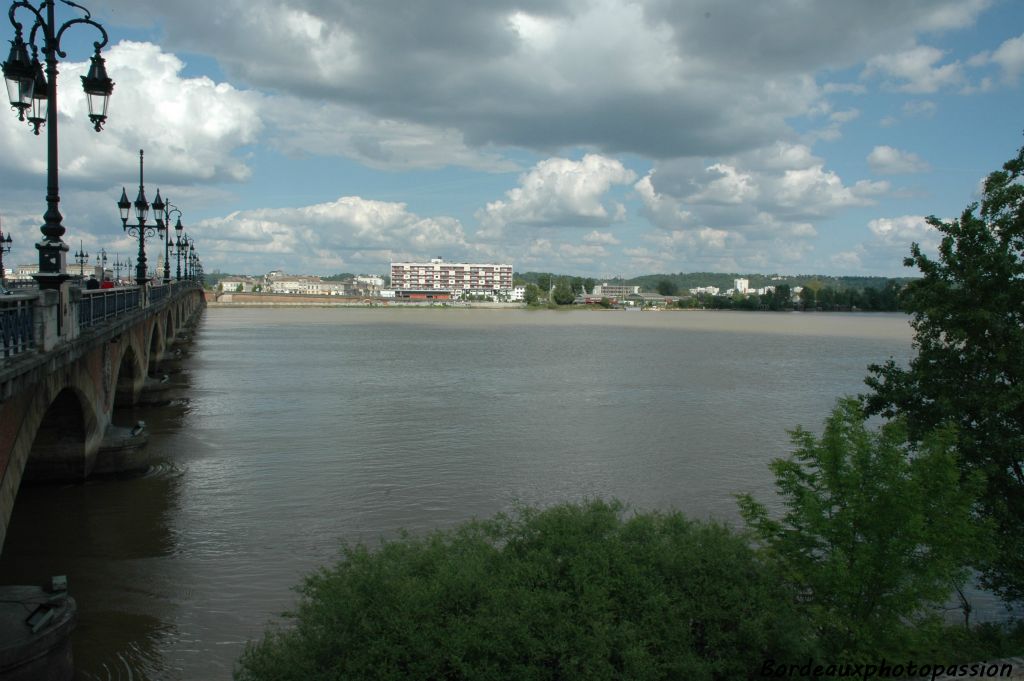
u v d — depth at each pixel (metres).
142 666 14.65
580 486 28.08
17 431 13.88
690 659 8.80
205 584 18.55
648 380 64.25
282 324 154.62
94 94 16.31
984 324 16.67
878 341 129.38
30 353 14.45
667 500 26.38
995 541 15.14
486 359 83.44
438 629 8.48
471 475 29.42
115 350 28.98
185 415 42.34
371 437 36.81
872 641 10.72
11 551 20.62
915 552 11.77
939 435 12.90
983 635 14.49
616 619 9.26
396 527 22.97
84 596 17.81
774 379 66.88
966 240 17.45
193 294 121.44
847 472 11.70
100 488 26.31
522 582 9.52
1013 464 16.22
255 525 22.97
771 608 9.64
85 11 15.98
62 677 12.99
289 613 10.00
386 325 159.75
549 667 8.69
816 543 11.83
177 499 25.45
